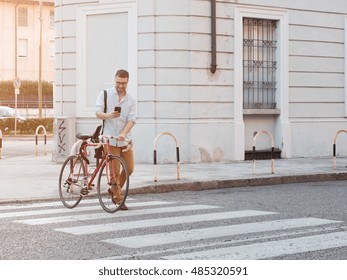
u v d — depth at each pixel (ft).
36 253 33.83
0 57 298.35
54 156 91.76
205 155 86.69
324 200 55.83
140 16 85.81
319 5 98.58
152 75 85.20
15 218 45.65
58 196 56.75
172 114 85.20
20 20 304.30
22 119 191.83
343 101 101.71
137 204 53.31
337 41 100.68
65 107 91.40
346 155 101.96
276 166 82.23
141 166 81.76
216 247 35.53
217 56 88.02
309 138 97.55
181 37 85.25
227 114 89.04
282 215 47.21
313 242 36.86
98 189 48.83
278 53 95.04
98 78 89.35
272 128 95.55
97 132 49.34
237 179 67.41
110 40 88.33
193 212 48.67
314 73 98.27
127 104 48.11
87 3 89.25
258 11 92.17
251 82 92.73
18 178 70.74
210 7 86.99
